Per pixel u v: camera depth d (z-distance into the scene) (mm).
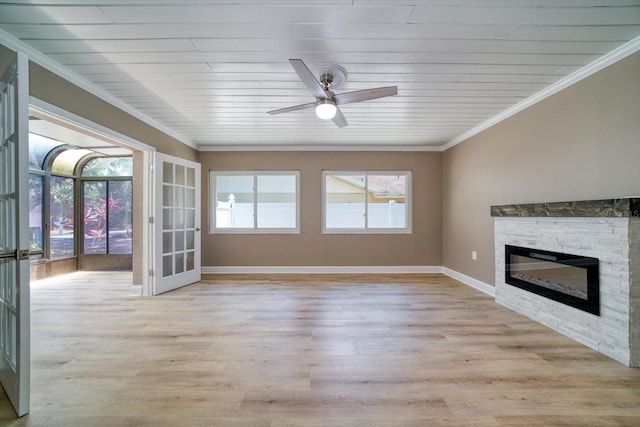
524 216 2889
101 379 1843
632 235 1957
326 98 2311
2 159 1705
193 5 1662
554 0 1627
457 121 3732
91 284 4391
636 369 1929
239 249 5094
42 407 1581
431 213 5094
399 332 2543
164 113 3453
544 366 1977
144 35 1950
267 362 2043
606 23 1818
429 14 1742
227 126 3963
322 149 5059
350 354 2154
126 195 5625
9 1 1605
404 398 1650
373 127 3992
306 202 5078
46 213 5004
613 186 2197
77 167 5535
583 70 2383
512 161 3303
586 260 2264
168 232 4008
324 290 3924
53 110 2326
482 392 1702
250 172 5141
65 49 2109
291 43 2041
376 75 2490
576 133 2496
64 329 2633
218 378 1850
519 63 2305
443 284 4246
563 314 2486
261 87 2744
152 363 2035
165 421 1479
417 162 5086
